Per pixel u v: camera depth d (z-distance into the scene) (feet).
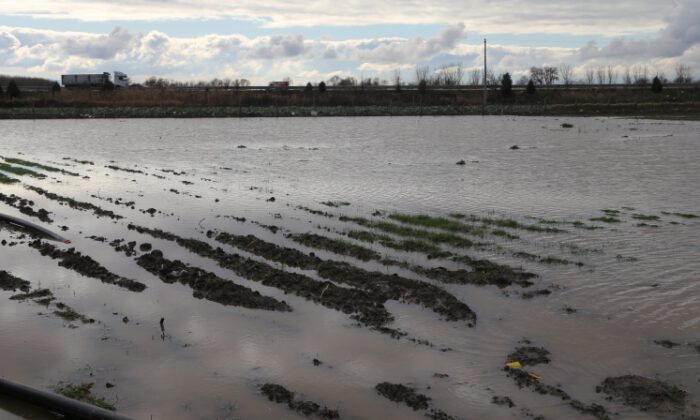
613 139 157.99
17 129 209.56
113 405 31.40
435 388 32.81
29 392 31.86
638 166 109.09
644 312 42.42
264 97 330.95
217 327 40.98
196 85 422.41
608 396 31.86
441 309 42.96
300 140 169.48
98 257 56.54
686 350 36.76
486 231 63.98
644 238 60.49
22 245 60.59
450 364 35.42
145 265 53.67
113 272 52.34
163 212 74.79
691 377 33.63
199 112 278.87
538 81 456.04
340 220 69.92
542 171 105.60
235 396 32.27
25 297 46.39
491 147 145.18
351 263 54.19
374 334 39.52
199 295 46.68
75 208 77.20
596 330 39.65
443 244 59.47
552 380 33.47
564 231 63.72
